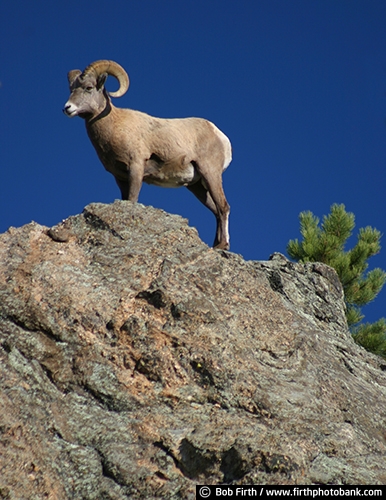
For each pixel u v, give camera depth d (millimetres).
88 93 35438
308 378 29016
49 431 25609
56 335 27688
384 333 47812
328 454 25969
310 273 37438
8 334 27547
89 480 24797
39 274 29031
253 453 24656
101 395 26703
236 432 25547
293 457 24703
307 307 34969
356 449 26547
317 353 30812
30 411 25656
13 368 26766
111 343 27750
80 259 30469
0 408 25188
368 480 25031
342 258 49219
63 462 25016
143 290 29156
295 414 26922
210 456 24984
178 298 28797
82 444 25578
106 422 26078
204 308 28984
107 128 35750
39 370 26953
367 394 30219
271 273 35250
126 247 31047
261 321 30406
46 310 28031
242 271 32062
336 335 34906
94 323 28000
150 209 33000
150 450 25391
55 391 26688
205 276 30609
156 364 27234
